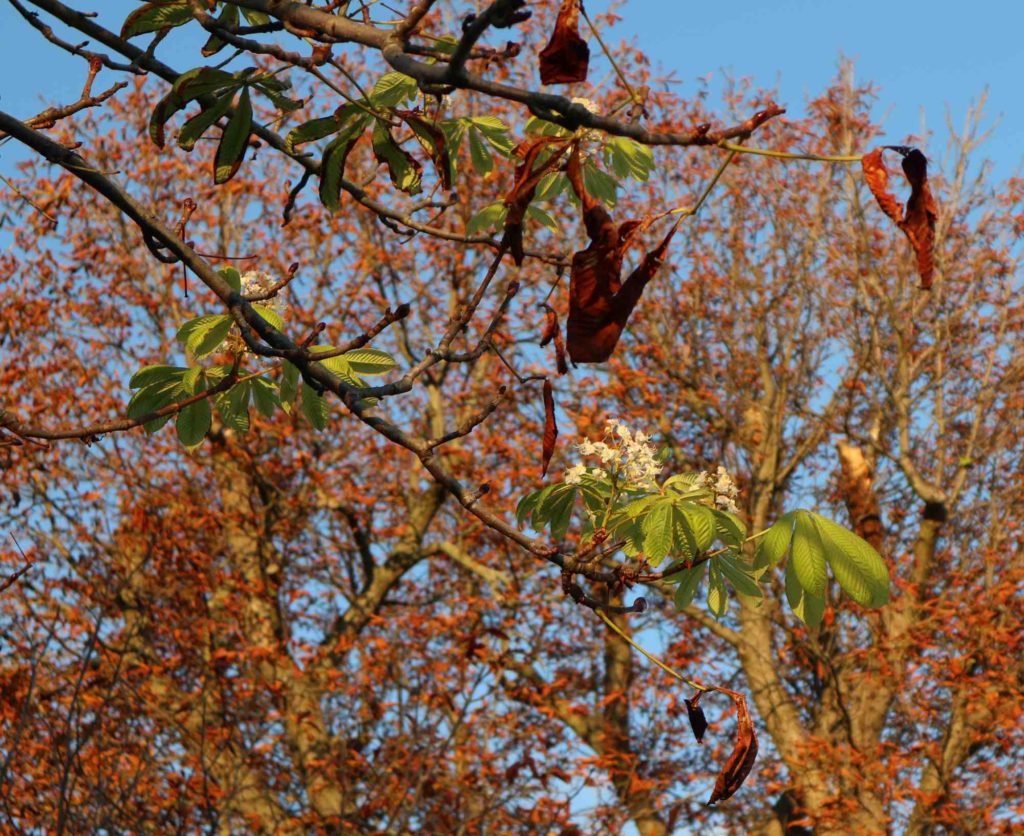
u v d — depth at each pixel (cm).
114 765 880
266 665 1401
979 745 1551
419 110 364
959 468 1659
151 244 344
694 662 1694
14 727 887
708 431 1770
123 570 1365
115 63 342
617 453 334
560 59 228
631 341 1791
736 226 1762
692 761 1661
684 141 231
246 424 375
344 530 1788
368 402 325
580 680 1698
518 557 1611
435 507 1666
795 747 1527
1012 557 1652
